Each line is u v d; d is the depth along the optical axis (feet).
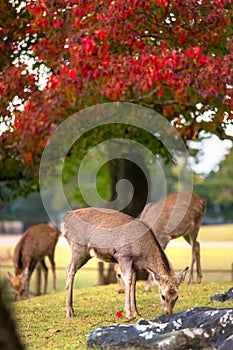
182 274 30.94
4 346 8.73
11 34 43.29
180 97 36.96
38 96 39.58
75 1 34.32
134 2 32.58
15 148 44.01
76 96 36.19
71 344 24.86
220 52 38.14
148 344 21.34
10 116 42.06
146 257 31.27
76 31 35.91
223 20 34.40
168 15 35.60
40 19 36.19
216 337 20.89
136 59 33.96
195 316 22.47
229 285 41.93
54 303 37.63
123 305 35.32
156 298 37.45
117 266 40.32
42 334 27.53
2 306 8.98
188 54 32.42
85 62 33.76
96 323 30.01
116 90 33.50
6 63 43.14
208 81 32.32
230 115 36.73
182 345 20.84
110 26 33.14
